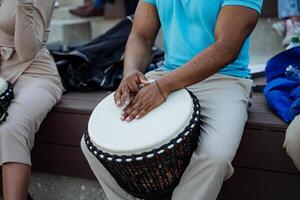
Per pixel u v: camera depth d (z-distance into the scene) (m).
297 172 1.78
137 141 1.46
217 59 1.60
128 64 1.83
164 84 1.60
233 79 1.78
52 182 2.27
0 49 2.11
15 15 2.02
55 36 3.88
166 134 1.45
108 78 2.38
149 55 1.93
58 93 2.15
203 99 1.73
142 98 1.59
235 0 1.62
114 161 1.47
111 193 1.74
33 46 2.04
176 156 1.50
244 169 1.86
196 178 1.55
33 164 2.25
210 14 1.70
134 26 1.96
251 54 2.90
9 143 1.84
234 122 1.62
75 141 2.13
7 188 1.83
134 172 1.51
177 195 1.59
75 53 2.42
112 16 3.87
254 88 2.22
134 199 1.70
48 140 2.18
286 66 1.98
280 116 1.82
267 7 3.11
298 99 1.72
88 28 3.88
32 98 1.99
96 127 1.59
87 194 2.21
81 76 2.40
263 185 1.85
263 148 1.81
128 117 1.57
